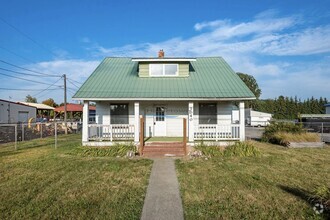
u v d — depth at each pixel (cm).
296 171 1012
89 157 1338
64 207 629
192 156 1343
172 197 705
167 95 1544
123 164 1143
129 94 1552
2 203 655
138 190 765
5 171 1012
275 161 1222
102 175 945
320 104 7288
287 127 1961
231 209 616
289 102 7419
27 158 1309
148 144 1502
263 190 762
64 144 1923
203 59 2231
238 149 1403
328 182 850
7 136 2233
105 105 1816
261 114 5838
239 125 1581
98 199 687
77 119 4659
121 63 2127
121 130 1705
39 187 795
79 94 1532
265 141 2050
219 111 1803
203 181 862
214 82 1747
